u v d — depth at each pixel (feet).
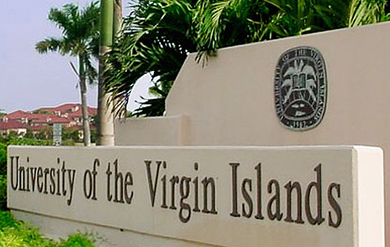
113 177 20.68
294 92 22.13
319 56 21.27
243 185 16.14
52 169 23.90
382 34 19.57
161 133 27.89
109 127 38.40
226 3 26.71
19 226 22.71
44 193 24.39
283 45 22.65
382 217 14.06
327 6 24.91
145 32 29.32
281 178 15.16
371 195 13.78
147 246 19.30
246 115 24.20
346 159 13.67
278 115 22.80
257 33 27.84
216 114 25.58
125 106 30.89
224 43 27.71
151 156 19.15
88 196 21.81
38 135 156.87
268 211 15.46
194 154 17.63
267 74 23.30
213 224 16.94
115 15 39.11
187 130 26.94
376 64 19.71
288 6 26.40
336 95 20.75
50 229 24.04
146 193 19.30
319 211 14.21
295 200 14.80
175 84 27.76
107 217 20.89
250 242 15.89
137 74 30.63
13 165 26.78
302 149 14.69
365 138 19.92
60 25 125.59
